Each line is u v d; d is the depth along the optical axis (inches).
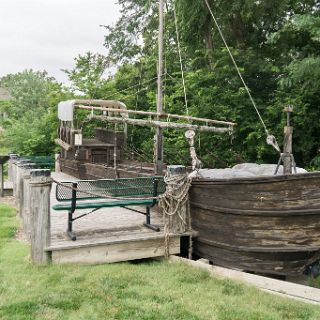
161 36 328.8
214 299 192.4
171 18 640.4
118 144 504.1
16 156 546.9
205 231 252.8
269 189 217.5
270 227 219.6
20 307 175.3
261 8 543.5
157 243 250.2
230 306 185.3
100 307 178.2
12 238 291.3
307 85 440.8
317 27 373.1
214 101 510.9
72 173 521.0
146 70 722.2
